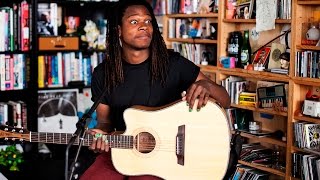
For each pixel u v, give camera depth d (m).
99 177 2.54
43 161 3.97
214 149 2.45
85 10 4.57
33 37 4.09
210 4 3.88
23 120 4.17
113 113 2.68
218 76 3.79
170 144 2.44
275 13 3.36
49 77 4.24
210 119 2.44
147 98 2.59
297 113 3.29
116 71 2.61
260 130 3.63
